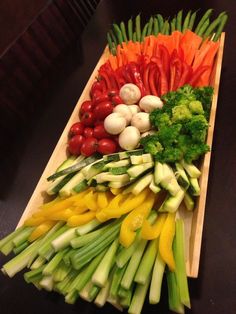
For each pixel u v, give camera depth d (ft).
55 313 1.03
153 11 2.25
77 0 2.48
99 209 1.07
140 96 1.42
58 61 2.14
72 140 1.37
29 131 1.74
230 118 1.47
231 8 2.05
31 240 1.09
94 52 2.10
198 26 1.84
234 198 1.20
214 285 1.00
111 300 0.91
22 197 1.45
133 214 1.02
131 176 1.07
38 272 0.98
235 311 0.94
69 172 1.25
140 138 1.27
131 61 1.60
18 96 1.93
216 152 1.36
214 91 1.42
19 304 1.08
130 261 0.95
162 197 1.14
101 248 0.99
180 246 1.00
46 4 2.27
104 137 1.34
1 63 1.88
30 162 1.59
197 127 1.13
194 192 1.09
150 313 0.97
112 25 2.22
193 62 1.61
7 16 2.06
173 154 1.11
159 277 0.92
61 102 1.84
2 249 1.09
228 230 1.12
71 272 0.98
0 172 1.59
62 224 1.08
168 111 1.26
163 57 1.54
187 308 0.97
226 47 1.81
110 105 1.35
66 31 2.35
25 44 2.05
